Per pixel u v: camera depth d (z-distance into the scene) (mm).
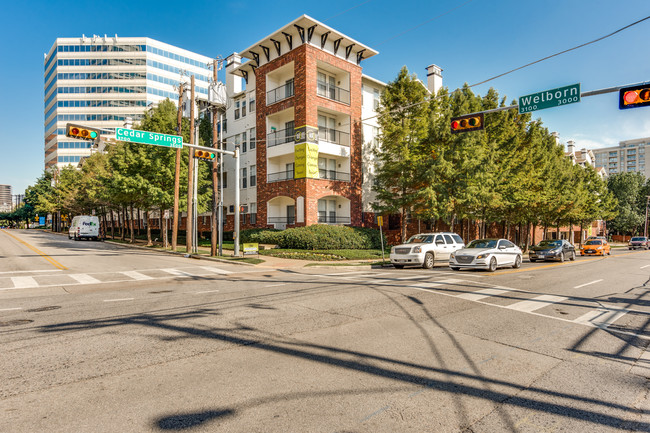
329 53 28094
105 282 12852
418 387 4195
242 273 15891
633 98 10195
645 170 152125
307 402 3793
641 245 46562
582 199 37219
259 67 30297
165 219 30203
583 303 9078
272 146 29156
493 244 16531
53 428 3264
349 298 9297
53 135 91250
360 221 29609
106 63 86062
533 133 29734
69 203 49875
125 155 29734
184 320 7094
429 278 13258
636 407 3811
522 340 6004
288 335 6113
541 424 3438
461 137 22516
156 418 3445
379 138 25766
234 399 3844
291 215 30078
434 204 22172
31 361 4926
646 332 6641
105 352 5277
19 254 23500
